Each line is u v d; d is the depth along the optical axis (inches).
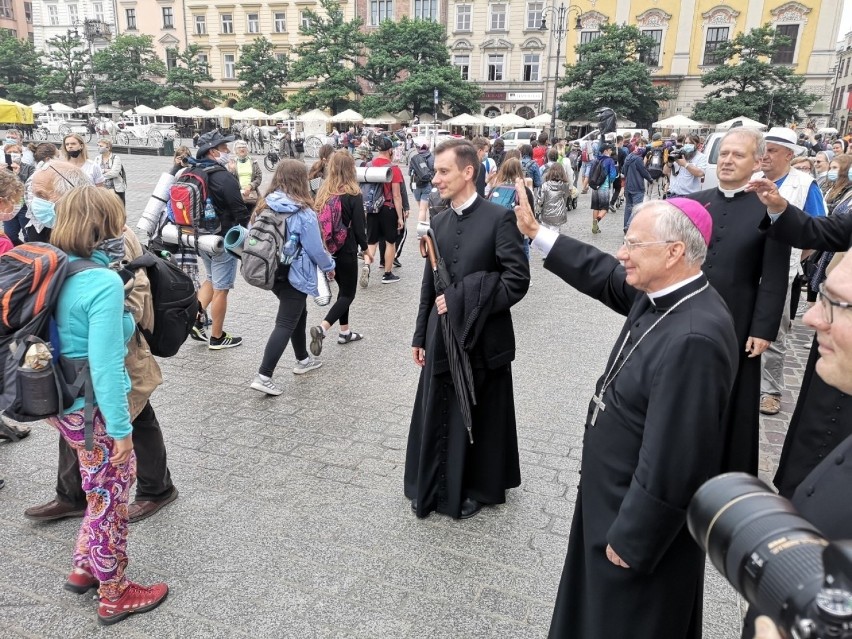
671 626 72.5
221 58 2009.1
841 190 253.0
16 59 2011.6
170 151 1178.0
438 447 121.3
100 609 95.8
